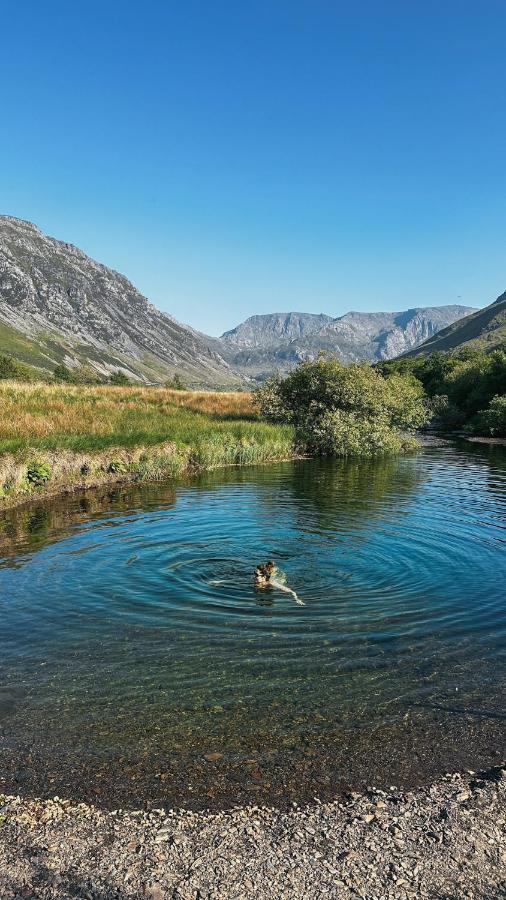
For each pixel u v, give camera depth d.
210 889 4.55
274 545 13.78
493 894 4.55
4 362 123.56
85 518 16.66
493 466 29.80
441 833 5.14
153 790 5.58
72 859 4.83
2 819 5.22
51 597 10.34
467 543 14.11
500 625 9.26
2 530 15.24
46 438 25.08
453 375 79.06
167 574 11.62
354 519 16.61
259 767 5.89
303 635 8.82
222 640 8.63
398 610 9.83
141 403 46.44
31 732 6.40
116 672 7.69
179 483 23.14
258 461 30.64
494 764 6.01
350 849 4.95
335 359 40.53
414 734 6.44
